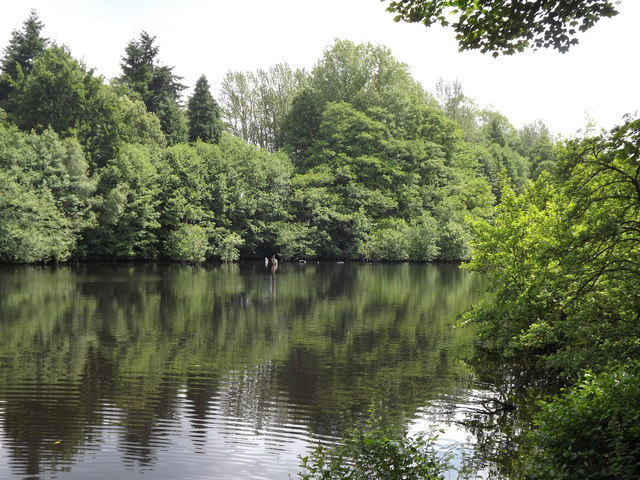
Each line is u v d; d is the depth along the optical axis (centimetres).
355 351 2128
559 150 1415
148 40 8238
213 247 6144
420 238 6869
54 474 1071
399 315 2927
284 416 1423
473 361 1995
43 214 5000
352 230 6944
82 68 6600
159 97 7888
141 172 5853
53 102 6116
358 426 1357
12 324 2464
